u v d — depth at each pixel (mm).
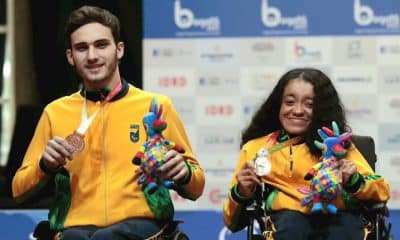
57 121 9141
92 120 8961
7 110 15047
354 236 8953
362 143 10070
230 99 12969
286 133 9586
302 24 12852
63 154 8586
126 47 14266
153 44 12992
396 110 12812
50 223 9000
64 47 14492
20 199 9141
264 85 12922
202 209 13055
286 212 9172
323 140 9109
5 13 14953
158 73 13008
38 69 14688
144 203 8867
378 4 12758
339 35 12820
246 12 12891
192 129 13016
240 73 12930
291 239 8945
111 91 9148
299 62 12883
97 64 8977
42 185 9031
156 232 8781
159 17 12977
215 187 13031
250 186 9102
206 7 12914
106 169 8961
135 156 8742
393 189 12852
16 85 14859
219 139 12992
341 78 12859
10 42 14945
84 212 8898
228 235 13078
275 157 9453
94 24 9000
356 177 8922
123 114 9086
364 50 12805
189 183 8859
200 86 12992
